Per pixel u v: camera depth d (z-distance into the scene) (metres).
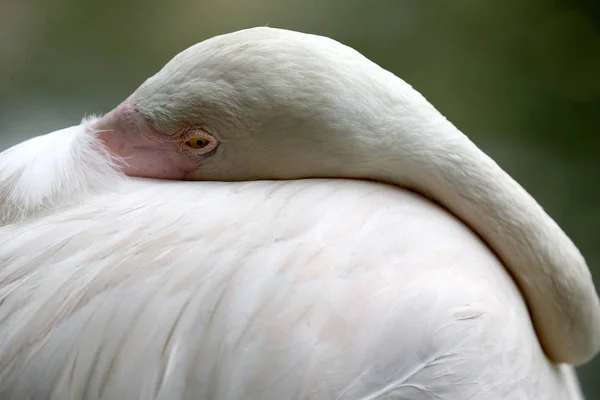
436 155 2.90
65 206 2.88
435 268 2.86
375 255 2.86
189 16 4.92
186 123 2.90
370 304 2.85
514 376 2.87
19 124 4.01
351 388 2.84
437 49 4.94
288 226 2.86
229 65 2.89
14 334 2.85
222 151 2.90
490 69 4.86
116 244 2.86
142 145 2.91
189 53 2.90
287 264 2.85
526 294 2.92
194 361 2.84
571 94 4.72
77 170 2.89
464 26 5.12
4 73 4.40
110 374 2.84
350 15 5.07
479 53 4.96
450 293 2.86
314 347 2.84
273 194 2.88
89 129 2.91
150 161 2.91
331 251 2.86
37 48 4.61
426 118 2.91
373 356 2.84
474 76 4.80
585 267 2.93
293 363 2.84
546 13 5.25
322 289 2.85
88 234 2.86
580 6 5.27
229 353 2.84
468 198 2.91
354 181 2.90
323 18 5.02
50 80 4.38
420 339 2.85
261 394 2.84
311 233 2.86
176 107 2.90
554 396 2.91
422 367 2.85
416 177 2.91
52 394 2.84
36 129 3.98
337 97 2.89
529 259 2.91
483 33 5.11
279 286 2.85
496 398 2.86
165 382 2.84
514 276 2.92
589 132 4.48
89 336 2.85
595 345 2.95
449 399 2.85
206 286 2.85
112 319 2.85
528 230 2.91
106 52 4.62
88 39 4.71
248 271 2.85
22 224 2.88
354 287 2.85
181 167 2.91
